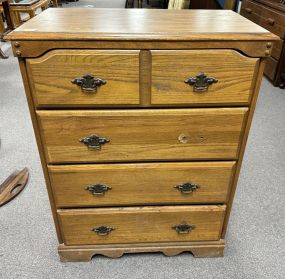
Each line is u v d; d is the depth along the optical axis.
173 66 0.82
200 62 0.82
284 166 1.82
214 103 0.89
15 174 1.70
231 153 1.00
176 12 1.12
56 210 1.11
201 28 0.86
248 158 1.88
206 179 1.05
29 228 1.38
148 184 1.05
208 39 0.79
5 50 3.63
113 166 1.00
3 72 3.09
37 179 1.69
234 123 0.93
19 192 1.59
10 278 1.17
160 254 1.27
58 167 0.99
